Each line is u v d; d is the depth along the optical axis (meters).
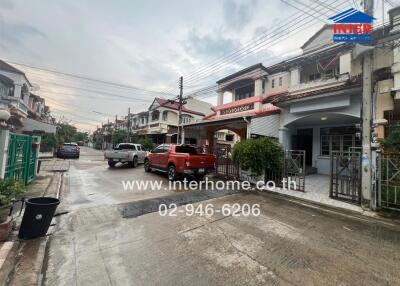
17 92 17.06
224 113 18.92
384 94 7.74
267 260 3.27
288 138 11.24
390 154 5.74
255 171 9.17
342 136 11.55
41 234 3.81
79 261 3.12
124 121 48.00
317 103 9.23
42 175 10.29
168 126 25.48
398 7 8.70
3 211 3.90
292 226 4.73
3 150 5.52
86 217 4.89
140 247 3.58
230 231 4.35
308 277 2.86
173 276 2.81
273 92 16.30
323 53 11.40
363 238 4.19
